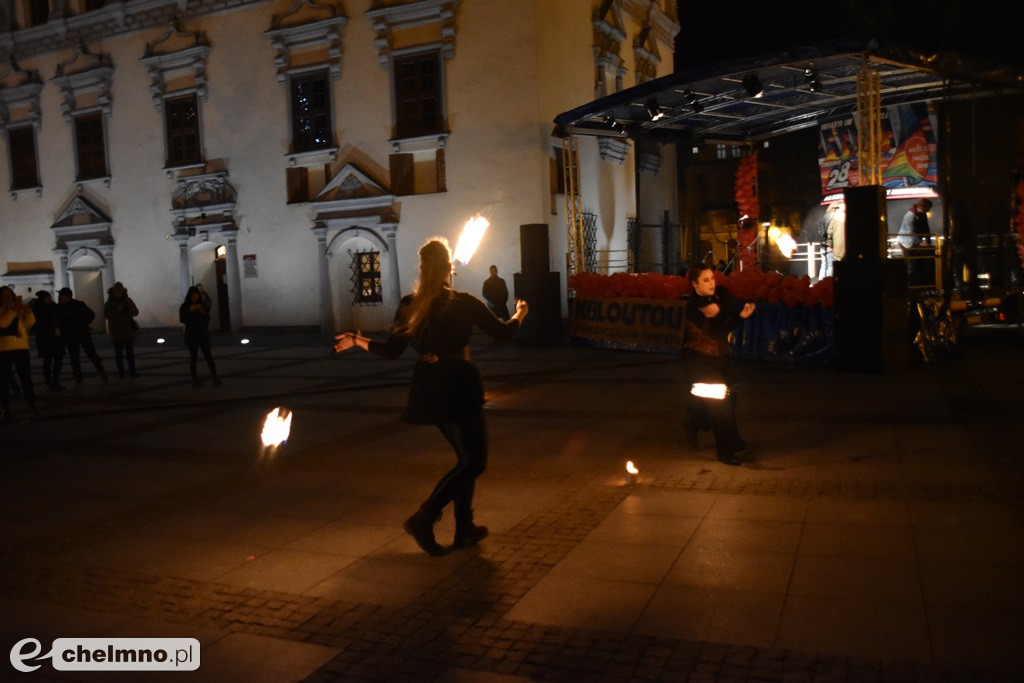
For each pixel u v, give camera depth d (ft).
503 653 12.97
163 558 18.10
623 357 49.78
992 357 42.32
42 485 24.98
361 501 21.81
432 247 17.29
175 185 79.15
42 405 41.34
